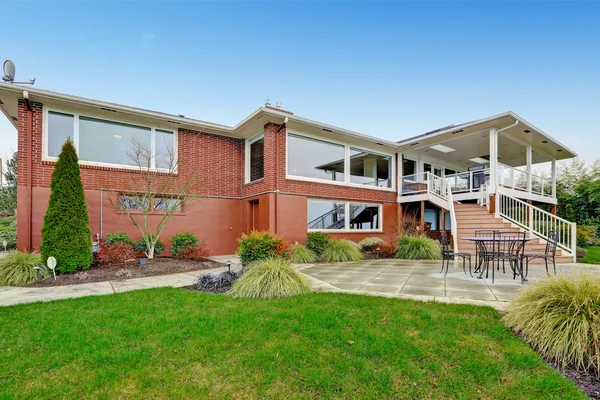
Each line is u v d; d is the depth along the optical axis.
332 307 4.29
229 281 5.73
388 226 13.67
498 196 10.71
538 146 13.67
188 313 4.08
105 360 2.82
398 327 3.52
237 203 12.02
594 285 3.18
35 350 3.03
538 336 3.02
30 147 8.32
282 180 10.63
